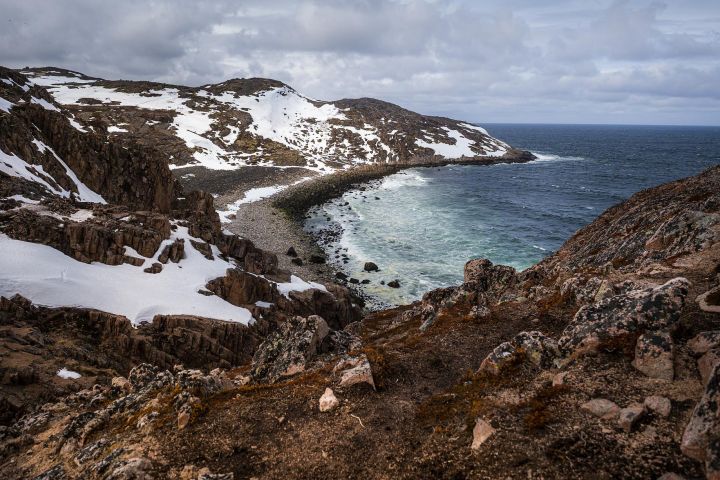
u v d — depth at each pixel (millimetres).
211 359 34656
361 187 125562
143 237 42656
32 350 27797
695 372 10836
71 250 39344
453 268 64438
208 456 12289
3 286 32156
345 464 11477
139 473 11438
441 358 17109
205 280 42719
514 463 9812
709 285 16188
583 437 9852
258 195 105938
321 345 21875
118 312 34812
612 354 12562
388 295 56656
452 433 11695
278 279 51781
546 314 19609
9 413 22359
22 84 75875
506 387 13062
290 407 14211
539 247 72188
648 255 23344
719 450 7918
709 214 21969
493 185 133375
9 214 39625
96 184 62031
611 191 123125
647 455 8945
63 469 13328
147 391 17531
